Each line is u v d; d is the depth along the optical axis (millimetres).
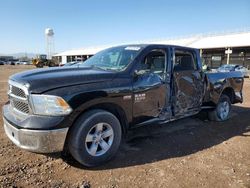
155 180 3393
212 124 6270
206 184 3330
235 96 6926
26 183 3215
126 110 4023
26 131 3238
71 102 3330
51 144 3273
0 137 4746
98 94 3580
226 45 35344
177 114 5020
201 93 5594
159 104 4566
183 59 5184
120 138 3967
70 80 3492
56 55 84750
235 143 4926
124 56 4461
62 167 3662
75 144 3469
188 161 4020
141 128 5648
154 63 4590
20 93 3477
